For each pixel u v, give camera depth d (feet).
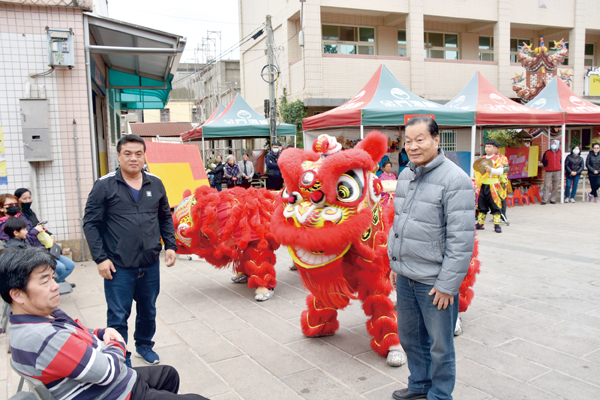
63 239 22.33
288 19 59.26
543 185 45.44
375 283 11.59
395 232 8.98
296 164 10.66
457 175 8.22
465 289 12.75
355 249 11.30
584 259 21.35
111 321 10.62
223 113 46.73
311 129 37.86
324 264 10.79
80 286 18.48
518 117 37.96
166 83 35.63
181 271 21.30
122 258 10.53
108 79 33.65
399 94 36.29
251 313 15.35
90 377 6.14
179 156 26.61
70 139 21.97
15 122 21.21
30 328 5.98
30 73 21.29
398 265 8.91
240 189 16.76
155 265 11.35
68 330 6.21
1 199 15.62
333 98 55.36
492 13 61.52
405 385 10.25
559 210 37.73
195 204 16.12
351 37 60.75
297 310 15.61
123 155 10.64
